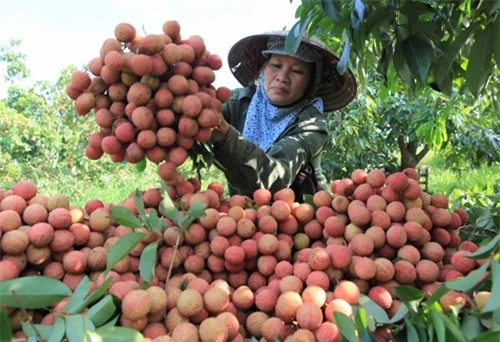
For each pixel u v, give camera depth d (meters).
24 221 0.70
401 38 1.20
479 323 0.59
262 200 0.90
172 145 0.86
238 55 1.66
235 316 0.68
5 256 0.65
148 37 0.79
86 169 5.78
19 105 6.07
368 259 0.70
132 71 0.80
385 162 6.05
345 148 4.97
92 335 0.54
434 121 4.46
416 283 0.73
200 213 0.76
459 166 6.19
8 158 5.19
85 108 0.85
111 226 0.80
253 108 1.54
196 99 0.82
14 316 0.60
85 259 0.70
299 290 0.67
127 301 0.59
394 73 1.62
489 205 1.46
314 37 1.46
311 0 1.11
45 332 0.56
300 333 0.60
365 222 0.78
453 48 1.16
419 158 6.35
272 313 0.68
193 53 0.86
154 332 0.61
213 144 1.01
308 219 0.86
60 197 0.72
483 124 5.38
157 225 0.75
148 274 0.66
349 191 0.84
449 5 1.29
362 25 1.04
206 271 0.80
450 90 1.29
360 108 4.55
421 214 0.78
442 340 0.53
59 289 0.58
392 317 0.67
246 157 1.04
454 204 1.43
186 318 0.63
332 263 0.70
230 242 0.80
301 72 1.47
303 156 1.29
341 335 0.57
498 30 1.11
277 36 1.44
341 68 1.09
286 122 1.46
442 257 0.77
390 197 0.79
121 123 0.84
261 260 0.78
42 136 5.49
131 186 6.18
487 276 0.61
